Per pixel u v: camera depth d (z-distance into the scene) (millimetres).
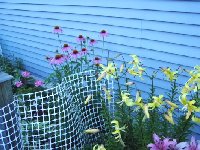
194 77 2334
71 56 4230
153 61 3680
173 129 2711
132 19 3711
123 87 3975
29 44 5949
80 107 3420
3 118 2471
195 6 3033
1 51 7039
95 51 4414
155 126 2699
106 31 4098
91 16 4254
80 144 3373
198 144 2240
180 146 2273
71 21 4641
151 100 2795
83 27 4477
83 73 3477
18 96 3090
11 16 6090
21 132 2838
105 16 4043
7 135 2549
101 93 3373
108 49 4207
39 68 5977
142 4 3518
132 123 2943
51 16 5012
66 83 3275
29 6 5422
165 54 3514
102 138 3406
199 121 2441
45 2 4988
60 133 3115
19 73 6230
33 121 3178
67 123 3152
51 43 5316
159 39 3506
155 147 2252
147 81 3803
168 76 2570
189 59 3291
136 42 3785
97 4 4074
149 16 3502
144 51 3736
